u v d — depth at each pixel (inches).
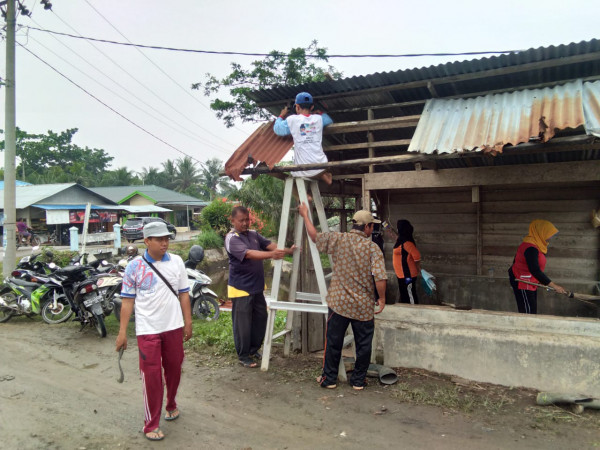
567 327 157.0
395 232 291.4
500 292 262.1
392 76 186.2
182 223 1688.0
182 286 142.2
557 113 154.5
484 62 171.9
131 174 2228.1
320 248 171.6
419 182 192.7
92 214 1108.5
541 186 251.4
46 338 245.0
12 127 356.2
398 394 161.2
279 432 137.4
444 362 174.4
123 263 322.3
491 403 152.2
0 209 931.3
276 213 745.0
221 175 190.7
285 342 210.7
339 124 197.6
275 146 196.1
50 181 1779.0
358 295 162.1
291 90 206.1
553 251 248.5
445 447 127.0
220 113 751.7
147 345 131.9
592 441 128.3
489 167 181.2
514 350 162.9
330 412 150.0
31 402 159.2
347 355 208.8
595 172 166.2
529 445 126.8
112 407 155.9
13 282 283.9
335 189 261.6
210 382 178.1
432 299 278.1
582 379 152.9
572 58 163.6
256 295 199.9
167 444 130.6
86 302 247.6
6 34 354.6
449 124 173.5
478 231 268.7
